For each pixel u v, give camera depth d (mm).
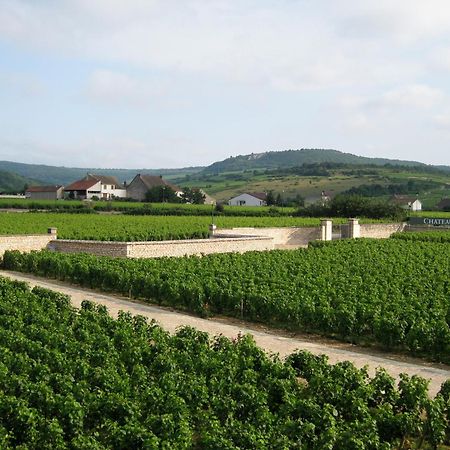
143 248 41312
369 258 41812
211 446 11148
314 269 34594
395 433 12648
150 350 16844
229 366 15195
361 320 22281
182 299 27172
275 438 11477
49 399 12734
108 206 110812
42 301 23422
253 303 25016
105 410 12633
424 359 20172
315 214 98250
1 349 15930
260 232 64188
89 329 19094
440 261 40969
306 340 22344
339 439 11508
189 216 93188
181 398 13000
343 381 14562
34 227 58062
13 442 12008
